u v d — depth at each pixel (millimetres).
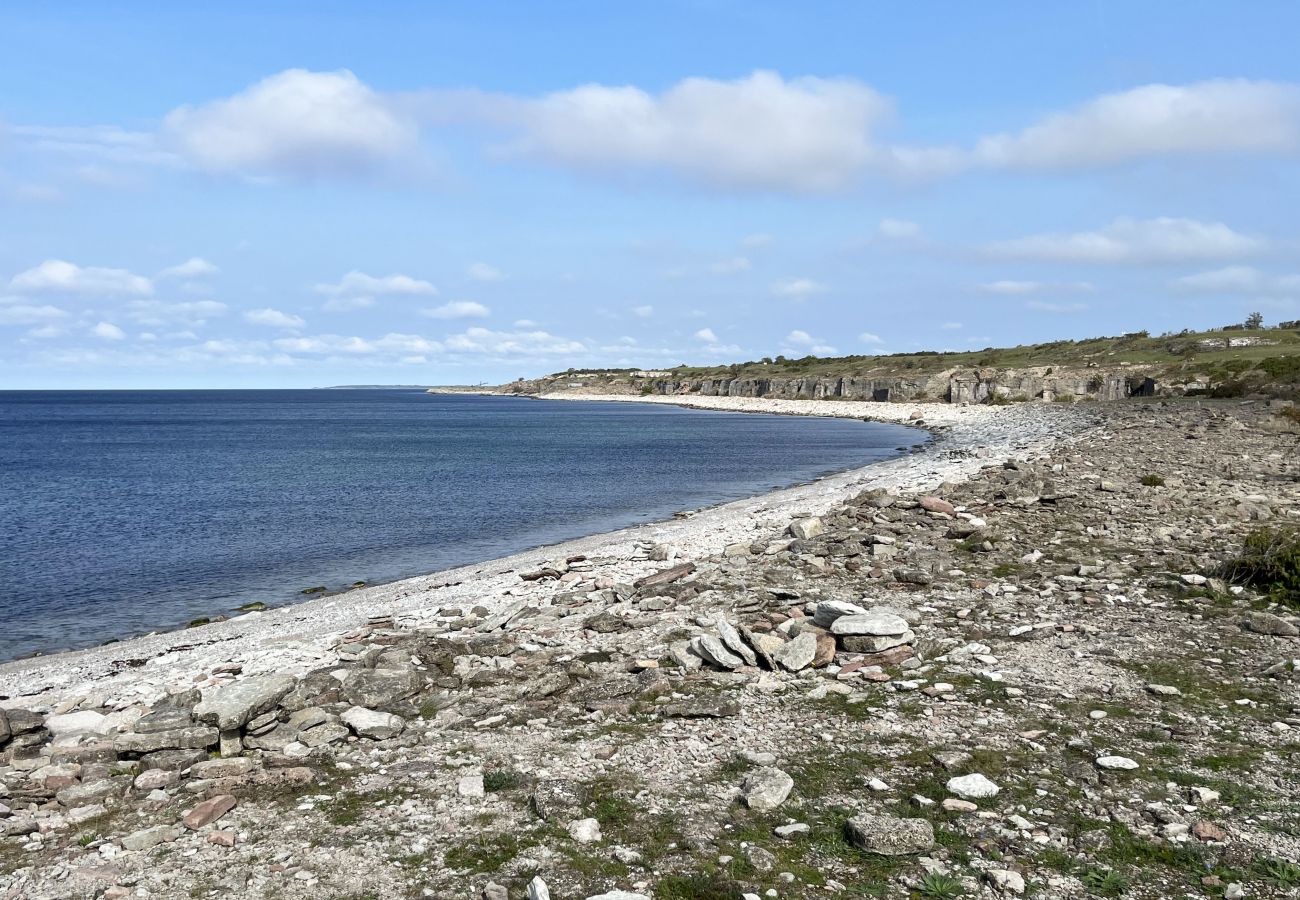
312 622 19156
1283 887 6230
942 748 8922
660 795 8133
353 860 7168
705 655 12227
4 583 25859
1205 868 6520
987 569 17672
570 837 7375
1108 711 9773
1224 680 10703
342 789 8672
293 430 124125
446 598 20594
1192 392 93875
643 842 7227
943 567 17672
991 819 7363
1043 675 11094
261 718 10258
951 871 6598
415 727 10500
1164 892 6258
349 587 24906
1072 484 29750
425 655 13336
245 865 7168
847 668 11711
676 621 15039
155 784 8938
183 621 21391
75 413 196625
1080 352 140125
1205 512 23125
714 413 164875
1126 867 6582
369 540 33156
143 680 14539
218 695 10406
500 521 37719
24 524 37438
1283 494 26250
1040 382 119125
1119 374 109938
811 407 150500
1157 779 8039
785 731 9633
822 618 13391
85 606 23062
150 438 105562
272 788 8758
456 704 11172
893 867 6719
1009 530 21734
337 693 11273
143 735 9828
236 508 42438
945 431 90375
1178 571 16469
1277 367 91688
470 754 9422
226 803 8281
